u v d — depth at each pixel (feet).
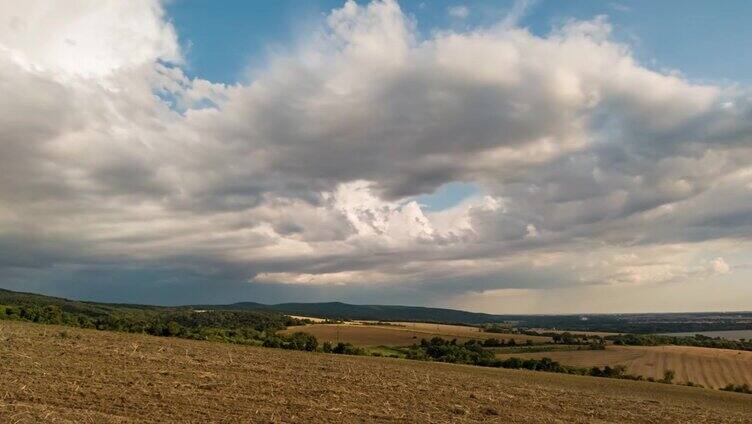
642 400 118.62
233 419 58.70
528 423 73.20
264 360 124.26
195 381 81.71
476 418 73.67
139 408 60.23
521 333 445.37
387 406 75.31
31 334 129.29
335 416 65.21
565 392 117.91
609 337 400.26
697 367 267.18
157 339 159.84
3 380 69.00
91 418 53.57
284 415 62.95
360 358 191.21
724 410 116.47
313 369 114.32
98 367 86.63
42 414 53.42
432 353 279.90
